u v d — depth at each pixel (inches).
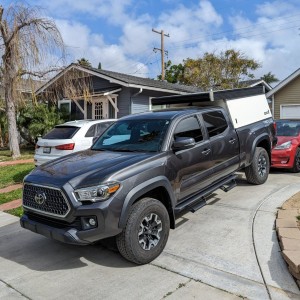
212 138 218.7
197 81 1211.2
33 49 476.1
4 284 150.0
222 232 189.6
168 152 179.3
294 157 336.5
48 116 604.4
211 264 155.5
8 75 494.0
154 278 147.3
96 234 144.9
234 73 1184.2
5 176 390.9
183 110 217.5
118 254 174.6
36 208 162.4
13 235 211.3
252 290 132.8
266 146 295.4
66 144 322.3
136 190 154.3
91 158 179.8
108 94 619.2
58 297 137.1
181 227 201.3
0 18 475.2
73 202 146.3
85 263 166.6
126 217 150.5
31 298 137.3
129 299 132.6
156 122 200.5
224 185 233.8
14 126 526.6
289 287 133.4
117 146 199.8
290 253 148.4
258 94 296.2
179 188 183.0
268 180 305.1
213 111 232.1
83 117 704.4
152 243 161.2
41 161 332.5
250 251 164.9
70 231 147.1
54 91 586.2
